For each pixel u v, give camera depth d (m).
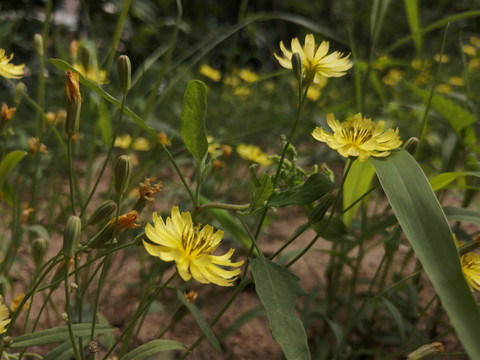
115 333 0.25
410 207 0.13
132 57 0.56
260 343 0.26
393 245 0.20
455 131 0.24
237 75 0.58
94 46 0.26
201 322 0.15
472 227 0.36
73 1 0.60
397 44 0.24
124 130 0.38
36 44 0.21
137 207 0.15
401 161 0.14
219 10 0.82
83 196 0.27
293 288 0.14
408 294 0.24
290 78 0.60
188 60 0.71
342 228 0.19
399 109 0.45
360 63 0.26
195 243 0.13
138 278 0.29
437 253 0.12
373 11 0.24
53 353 0.15
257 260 0.14
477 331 0.11
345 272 0.31
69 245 0.12
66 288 0.13
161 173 0.44
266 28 0.91
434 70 0.64
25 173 0.24
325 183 0.14
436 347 0.15
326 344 0.24
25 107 0.46
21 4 0.60
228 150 0.29
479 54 0.64
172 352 0.24
